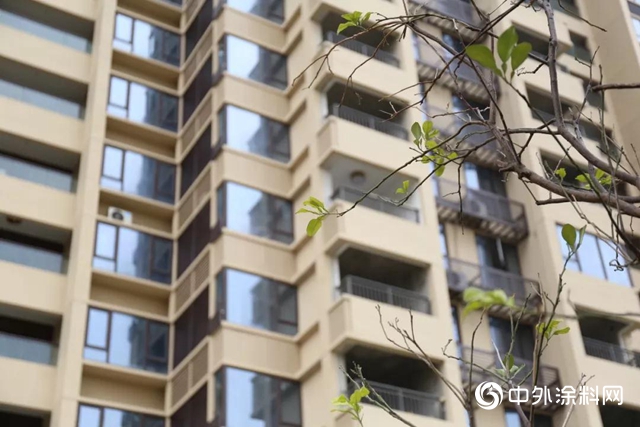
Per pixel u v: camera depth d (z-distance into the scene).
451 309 30.38
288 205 31.28
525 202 33.56
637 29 40.97
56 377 29.36
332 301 27.55
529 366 29.97
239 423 26.33
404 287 29.56
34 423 28.98
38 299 30.59
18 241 32.06
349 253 28.61
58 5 37.25
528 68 37.06
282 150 32.50
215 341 28.17
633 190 34.75
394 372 27.89
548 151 34.47
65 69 35.97
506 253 33.03
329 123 30.45
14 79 35.19
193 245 31.91
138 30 38.09
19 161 33.16
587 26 42.22
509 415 28.78
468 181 33.84
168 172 35.00
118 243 32.34
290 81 33.94
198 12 38.16
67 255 32.16
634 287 33.06
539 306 31.25
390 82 32.66
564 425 7.79
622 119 39.03
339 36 33.78
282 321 28.58
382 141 30.91
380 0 34.66
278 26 35.62
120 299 31.77
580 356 29.83
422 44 36.06
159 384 30.39
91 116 34.75
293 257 30.08
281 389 27.30
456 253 31.94
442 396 26.73
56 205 32.78
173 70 37.72
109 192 33.28
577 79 38.56
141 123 35.62
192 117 35.38
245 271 29.17
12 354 29.25
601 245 33.16
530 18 38.81
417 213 30.12
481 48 5.43
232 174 31.17
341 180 30.77
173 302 31.84
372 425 25.06
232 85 33.34
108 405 29.02
